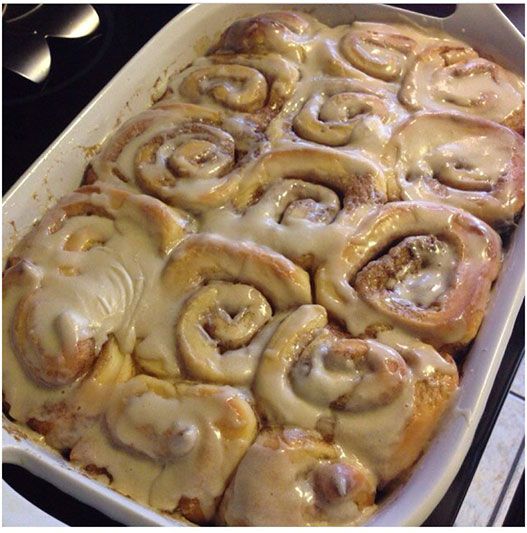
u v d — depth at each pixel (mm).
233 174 455
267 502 347
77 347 391
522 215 457
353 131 471
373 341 387
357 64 519
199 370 385
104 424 385
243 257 409
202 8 543
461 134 478
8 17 545
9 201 450
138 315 408
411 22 560
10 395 400
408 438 364
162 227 427
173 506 362
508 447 407
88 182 479
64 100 548
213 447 362
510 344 441
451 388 379
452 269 416
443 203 449
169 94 523
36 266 425
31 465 370
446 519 377
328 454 361
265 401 374
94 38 580
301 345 387
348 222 427
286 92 503
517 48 544
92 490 354
